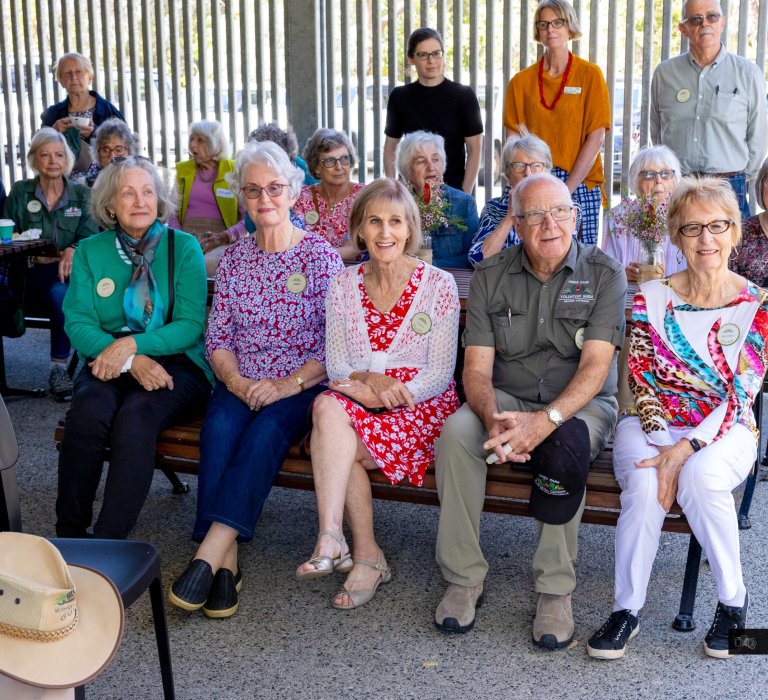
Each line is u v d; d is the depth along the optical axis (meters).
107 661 1.87
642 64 6.59
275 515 3.90
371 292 3.28
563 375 3.17
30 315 5.51
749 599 3.14
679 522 2.88
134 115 8.45
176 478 4.05
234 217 5.95
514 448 2.85
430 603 3.16
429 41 5.75
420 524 3.80
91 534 3.60
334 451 3.01
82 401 3.27
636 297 3.06
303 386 3.34
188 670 2.79
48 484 4.20
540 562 2.92
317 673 2.77
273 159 3.38
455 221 4.61
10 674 1.77
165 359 3.54
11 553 1.92
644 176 4.31
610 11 6.57
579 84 5.43
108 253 3.59
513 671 2.76
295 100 7.53
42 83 8.83
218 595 3.06
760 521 3.78
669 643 2.89
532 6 6.97
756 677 2.70
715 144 5.49
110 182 3.53
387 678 2.74
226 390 3.39
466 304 3.55
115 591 2.01
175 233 3.62
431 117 5.87
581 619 3.04
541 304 3.13
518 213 3.05
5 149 9.25
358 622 3.04
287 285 3.44
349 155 4.78
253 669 2.79
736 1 6.73
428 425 3.20
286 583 3.31
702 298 2.97
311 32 7.36
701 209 2.86
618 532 2.83
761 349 2.90
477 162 5.95
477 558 3.01
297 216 4.88
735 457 2.81
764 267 4.12
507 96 5.66
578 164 5.45
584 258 3.13
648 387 3.01
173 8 7.99
